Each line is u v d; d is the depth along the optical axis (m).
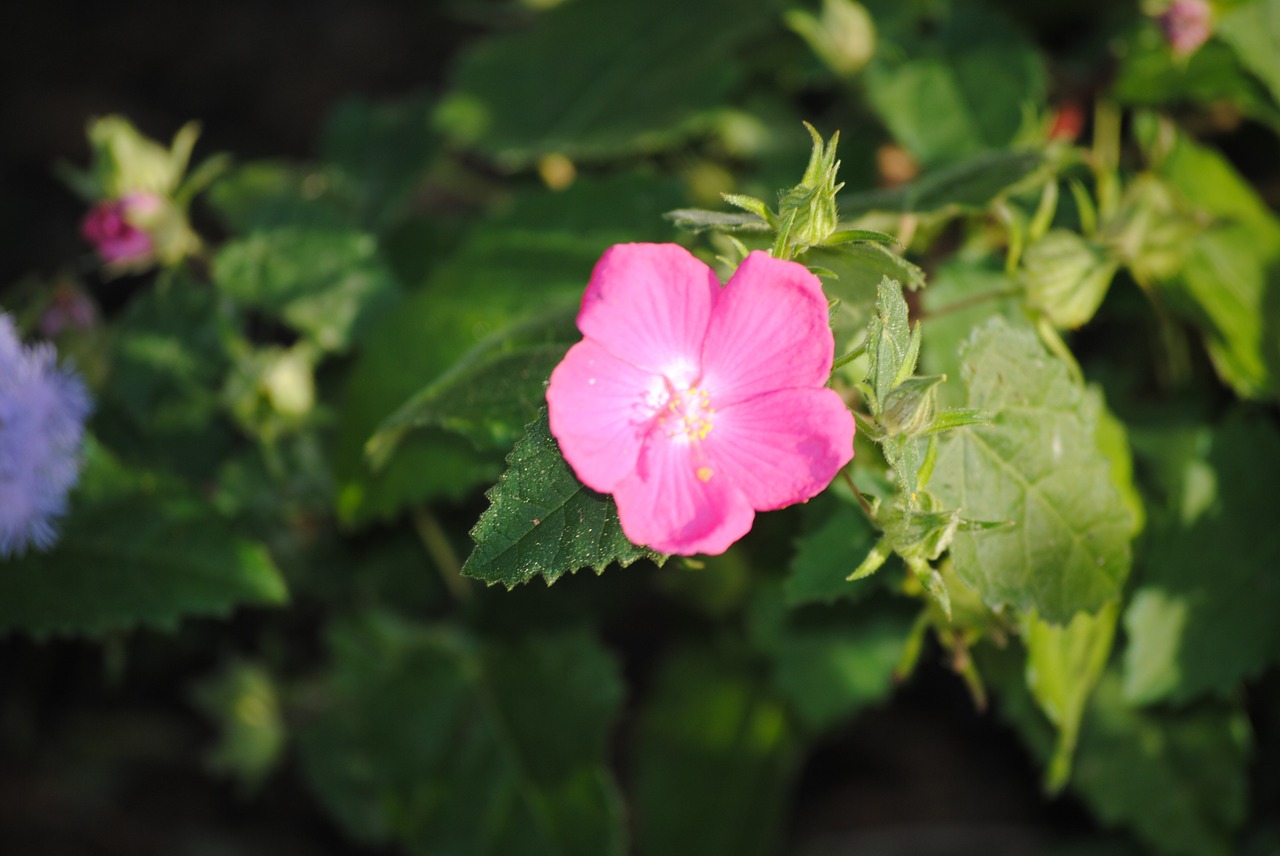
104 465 0.41
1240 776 0.44
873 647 0.46
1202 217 0.40
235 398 0.44
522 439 0.33
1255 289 0.42
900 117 0.44
